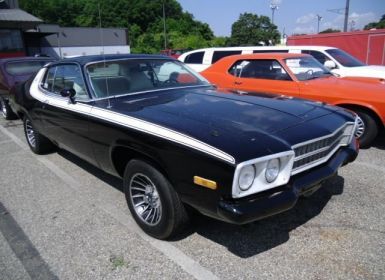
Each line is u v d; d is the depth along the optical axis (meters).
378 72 8.10
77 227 3.39
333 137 3.07
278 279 2.59
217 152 2.43
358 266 2.70
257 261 2.80
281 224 3.30
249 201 2.44
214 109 3.21
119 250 3.01
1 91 8.48
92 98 3.70
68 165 5.14
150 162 2.96
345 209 3.55
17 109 5.80
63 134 4.31
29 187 4.39
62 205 3.87
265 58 6.75
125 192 3.34
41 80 5.04
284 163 2.54
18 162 5.36
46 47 41.75
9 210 3.80
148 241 3.12
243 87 6.95
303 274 2.63
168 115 3.07
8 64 8.49
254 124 2.85
